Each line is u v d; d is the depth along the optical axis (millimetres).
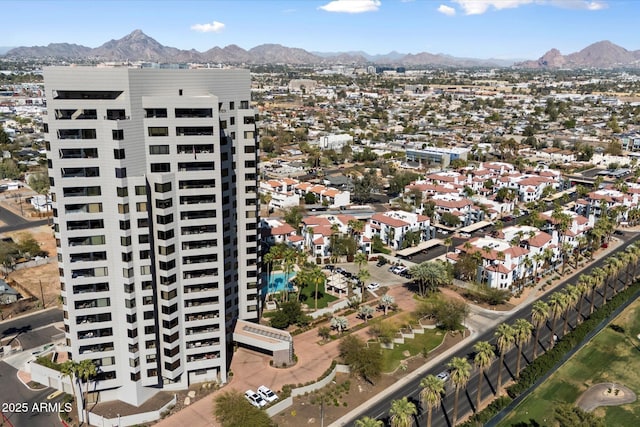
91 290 119625
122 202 114125
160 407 124625
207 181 124062
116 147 111375
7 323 167250
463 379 114062
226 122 139750
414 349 155500
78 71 111438
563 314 178375
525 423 122062
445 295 193125
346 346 145875
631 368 147000
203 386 133875
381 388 136250
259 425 115250
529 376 135250
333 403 129375
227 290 152125
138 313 121688
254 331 151125
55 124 109625
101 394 127188
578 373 144000
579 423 105875
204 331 131375
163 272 122000
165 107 117375
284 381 136625
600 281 165375
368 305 184000
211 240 127375
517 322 135250
